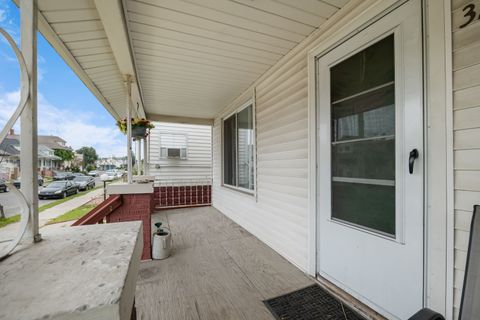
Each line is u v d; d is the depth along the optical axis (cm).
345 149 191
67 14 174
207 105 477
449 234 121
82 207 735
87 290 50
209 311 174
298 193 246
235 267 246
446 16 122
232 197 455
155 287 206
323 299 187
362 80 175
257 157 342
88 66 264
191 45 238
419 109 136
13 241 70
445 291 123
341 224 192
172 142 646
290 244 259
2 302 45
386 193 157
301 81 241
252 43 237
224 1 174
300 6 182
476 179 112
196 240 332
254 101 346
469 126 115
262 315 170
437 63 126
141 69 294
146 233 265
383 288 157
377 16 161
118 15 163
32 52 75
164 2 173
